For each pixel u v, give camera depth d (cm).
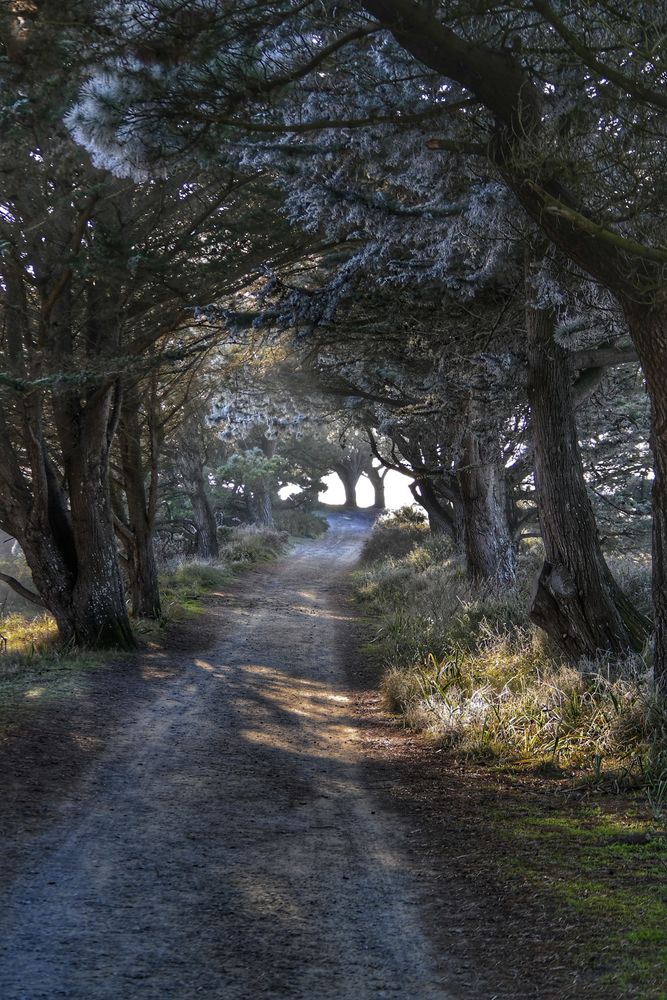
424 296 1257
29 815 657
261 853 597
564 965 399
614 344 1287
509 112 689
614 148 656
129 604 2175
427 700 1135
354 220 1072
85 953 413
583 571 1098
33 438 1602
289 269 1534
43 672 1379
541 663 1159
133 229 1353
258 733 1059
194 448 3562
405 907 491
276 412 2003
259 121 846
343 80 821
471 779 826
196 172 1277
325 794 784
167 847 600
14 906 471
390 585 2694
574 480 1116
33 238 1402
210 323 1485
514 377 1325
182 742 983
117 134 706
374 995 376
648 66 608
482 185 950
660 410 766
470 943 434
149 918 463
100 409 1650
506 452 1888
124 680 1366
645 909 457
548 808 701
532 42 713
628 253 693
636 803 687
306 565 4062
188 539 4484
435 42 659
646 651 1044
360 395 1836
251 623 2189
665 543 847
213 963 407
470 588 2045
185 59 679
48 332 1490
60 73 727
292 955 420
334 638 1964
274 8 685
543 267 1039
